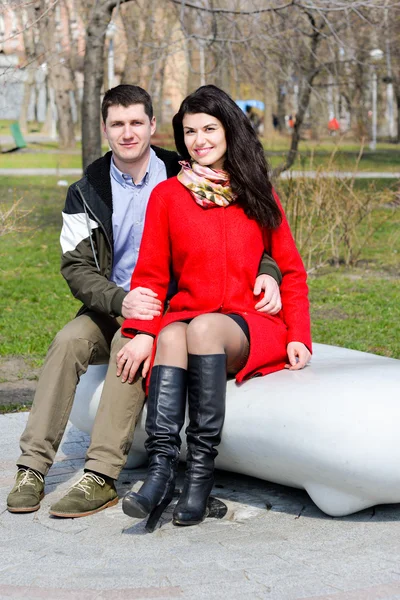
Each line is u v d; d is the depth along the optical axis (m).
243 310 4.31
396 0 12.38
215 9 12.53
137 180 4.68
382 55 15.65
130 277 4.77
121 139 4.54
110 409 4.25
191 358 4.02
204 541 3.84
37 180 25.64
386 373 4.04
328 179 12.77
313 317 9.93
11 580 3.46
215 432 4.02
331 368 4.28
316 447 3.84
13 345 8.55
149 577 3.47
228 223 4.38
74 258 4.62
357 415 3.78
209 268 4.31
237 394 4.16
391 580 3.41
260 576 3.46
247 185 4.36
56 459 5.16
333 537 3.86
